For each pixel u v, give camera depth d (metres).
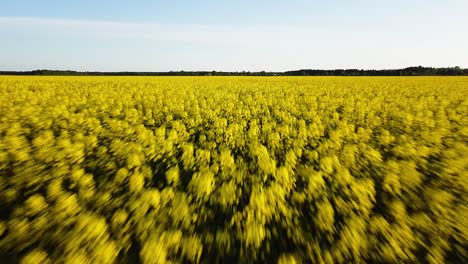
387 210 4.18
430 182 5.13
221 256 3.34
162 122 11.19
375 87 27.28
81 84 29.11
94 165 6.09
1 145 6.94
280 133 9.01
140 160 6.05
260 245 3.46
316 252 3.26
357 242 3.23
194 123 10.64
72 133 8.93
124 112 12.76
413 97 19.34
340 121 10.85
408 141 7.74
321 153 6.45
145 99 16.86
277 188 4.23
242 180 5.04
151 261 3.02
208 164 5.98
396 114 12.68
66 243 3.22
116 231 3.56
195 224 3.86
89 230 3.22
